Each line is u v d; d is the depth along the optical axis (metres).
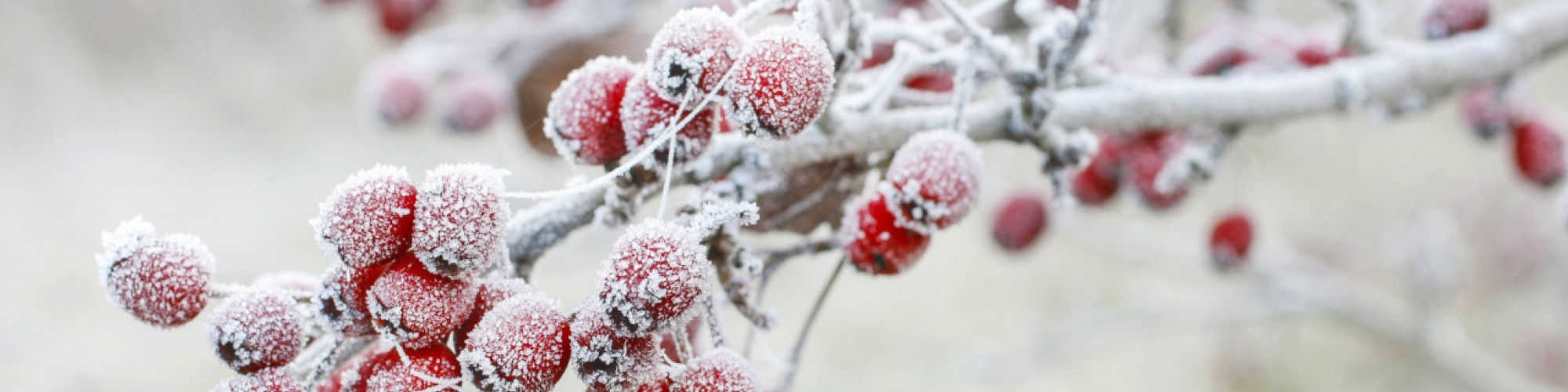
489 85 0.43
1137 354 1.12
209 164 1.37
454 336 0.20
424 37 0.46
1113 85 0.26
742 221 0.20
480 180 0.19
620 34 0.35
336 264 0.20
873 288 1.16
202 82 1.49
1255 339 0.88
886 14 0.32
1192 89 0.27
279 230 1.16
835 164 0.23
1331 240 0.87
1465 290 0.85
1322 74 0.29
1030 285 1.13
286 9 1.46
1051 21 0.23
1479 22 0.30
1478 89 0.36
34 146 1.43
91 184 1.32
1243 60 0.32
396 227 0.19
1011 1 0.32
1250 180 0.62
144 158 1.39
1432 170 0.99
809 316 0.23
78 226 1.24
